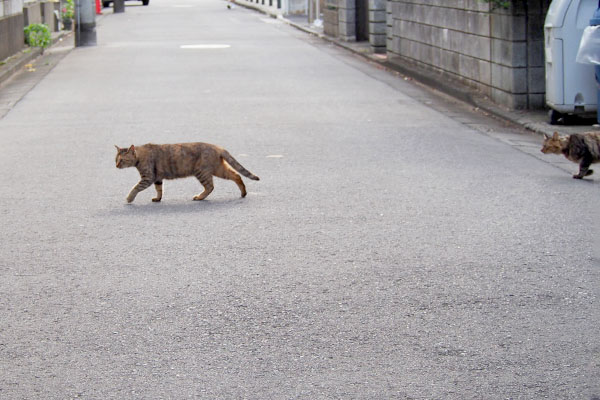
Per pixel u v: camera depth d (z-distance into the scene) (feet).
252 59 97.66
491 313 24.02
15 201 37.17
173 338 22.61
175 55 102.27
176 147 36.73
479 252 29.37
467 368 20.68
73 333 23.04
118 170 43.04
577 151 39.96
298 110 61.98
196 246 30.50
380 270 27.66
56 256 29.60
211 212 35.12
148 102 66.23
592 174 41.47
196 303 25.03
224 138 51.01
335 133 52.70
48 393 19.67
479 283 26.37
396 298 25.22
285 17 173.06
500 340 22.24
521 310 24.21
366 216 34.09
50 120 58.85
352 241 30.81
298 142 49.73
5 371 20.83
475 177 40.81
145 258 29.25
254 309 24.50
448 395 19.36
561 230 31.86
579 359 21.09
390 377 20.25
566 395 19.34
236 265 28.35
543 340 22.21
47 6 135.54
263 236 31.58
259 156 45.83
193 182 40.83
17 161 45.37
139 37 131.03
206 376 20.42
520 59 59.16
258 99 67.36
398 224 32.91
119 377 20.42
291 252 29.66
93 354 21.71
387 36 94.58
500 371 20.51
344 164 43.80
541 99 59.72
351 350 21.75
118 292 26.03
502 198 36.76
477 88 67.56
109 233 32.24
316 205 35.94
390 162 44.27
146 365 21.04
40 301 25.41
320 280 26.81
